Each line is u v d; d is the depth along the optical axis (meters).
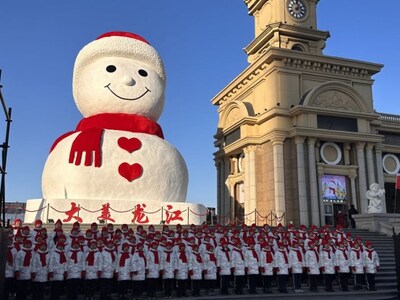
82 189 19.19
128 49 22.20
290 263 14.05
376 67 33.88
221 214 36.59
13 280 11.76
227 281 13.47
